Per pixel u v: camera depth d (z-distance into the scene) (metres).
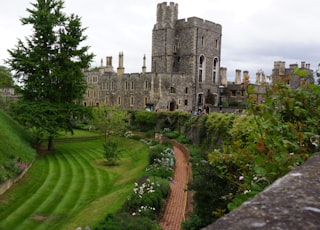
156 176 26.30
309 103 6.87
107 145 37.28
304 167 2.99
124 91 76.88
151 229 15.45
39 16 40.47
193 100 72.81
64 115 41.25
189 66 72.75
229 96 74.69
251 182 6.88
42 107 40.41
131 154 43.16
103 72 84.50
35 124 39.62
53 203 23.28
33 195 24.55
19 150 32.53
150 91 69.88
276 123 6.27
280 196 2.27
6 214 20.47
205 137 36.19
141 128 62.97
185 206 19.86
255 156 6.74
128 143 50.75
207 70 75.25
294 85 54.09
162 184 23.12
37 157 37.03
